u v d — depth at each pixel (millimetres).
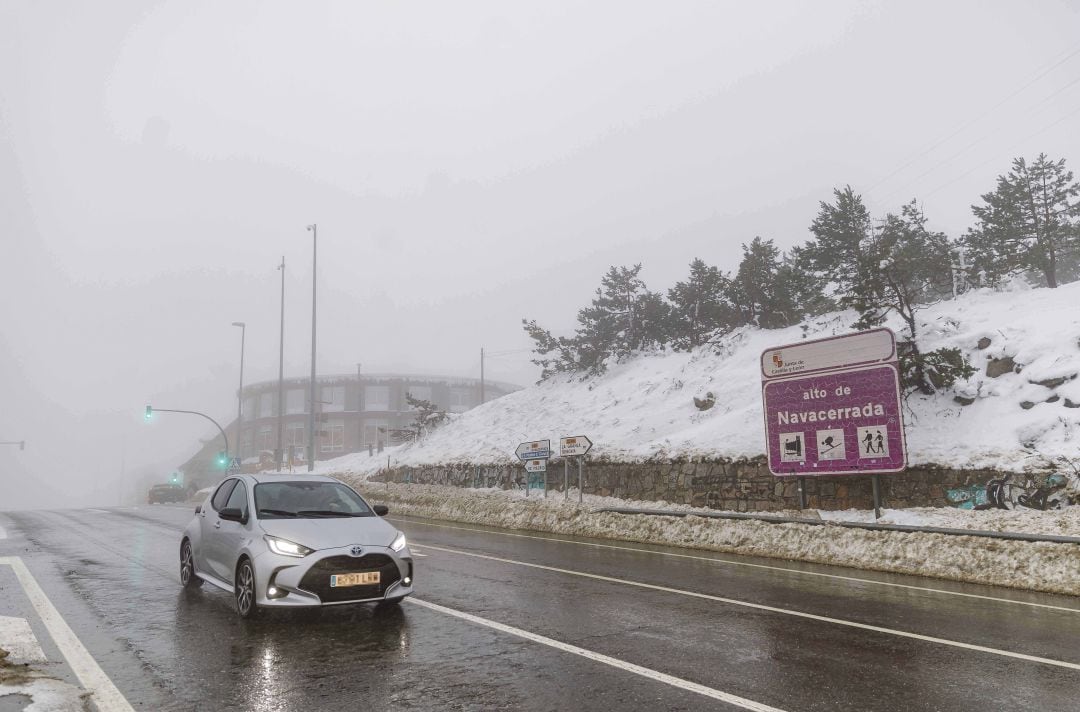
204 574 8359
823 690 4953
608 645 6137
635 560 12195
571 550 13617
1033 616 7750
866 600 8586
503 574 10289
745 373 24453
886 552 11633
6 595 8430
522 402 34844
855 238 25266
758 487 17141
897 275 19719
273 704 4574
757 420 19438
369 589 6836
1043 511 12438
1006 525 12414
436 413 40625
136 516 22547
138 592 8625
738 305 31219
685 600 8359
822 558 12305
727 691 4895
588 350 33750
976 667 5602
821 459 15273
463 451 30375
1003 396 15320
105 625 6820
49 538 15219
